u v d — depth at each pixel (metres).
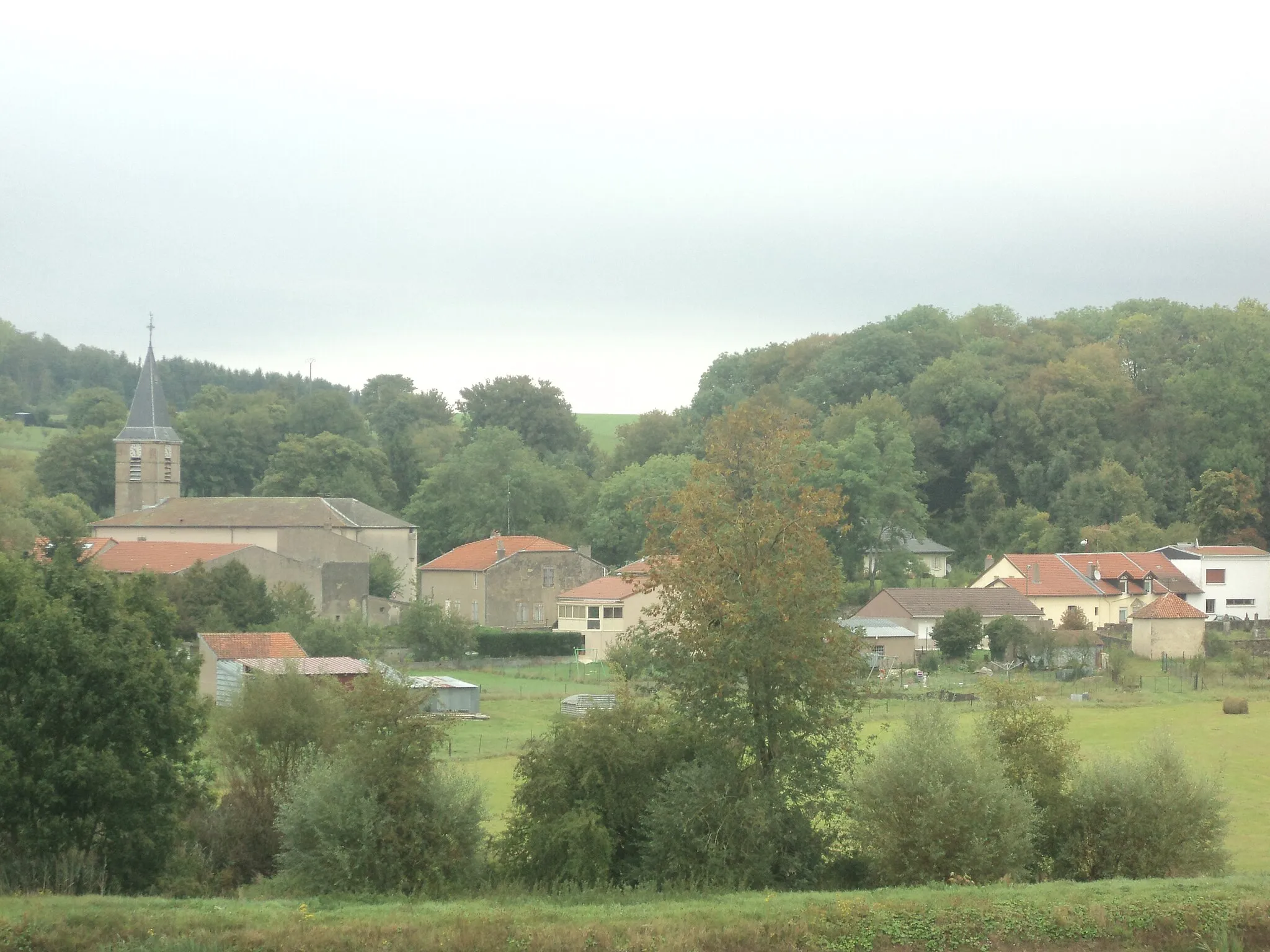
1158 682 75.06
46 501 102.00
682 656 31.39
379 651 76.88
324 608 92.50
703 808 29.00
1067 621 95.00
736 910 23.09
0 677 27.67
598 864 28.89
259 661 60.31
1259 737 53.25
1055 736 32.97
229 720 38.19
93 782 27.31
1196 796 30.56
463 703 65.31
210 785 38.84
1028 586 100.00
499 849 30.33
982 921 22.58
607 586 92.44
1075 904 23.08
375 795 29.12
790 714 30.62
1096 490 122.81
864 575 117.00
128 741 28.64
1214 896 23.47
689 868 28.48
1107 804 30.70
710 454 33.19
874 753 33.69
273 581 89.81
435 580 106.50
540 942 21.58
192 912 22.72
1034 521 122.69
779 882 29.30
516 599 101.88
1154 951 22.08
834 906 23.12
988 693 33.66
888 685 62.62
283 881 28.95
